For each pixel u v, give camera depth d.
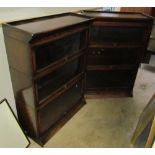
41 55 1.42
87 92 2.44
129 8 2.88
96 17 1.88
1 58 1.47
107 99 2.45
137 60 2.30
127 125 2.04
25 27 1.36
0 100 1.60
